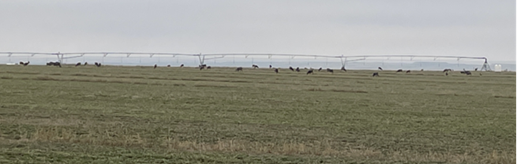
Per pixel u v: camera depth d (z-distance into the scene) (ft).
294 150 77.97
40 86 188.44
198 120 114.83
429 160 76.13
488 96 212.02
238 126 107.76
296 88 223.10
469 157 79.77
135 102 148.15
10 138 82.33
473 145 93.61
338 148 85.35
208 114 126.21
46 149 72.74
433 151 86.38
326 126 112.16
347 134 101.65
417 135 103.40
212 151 76.02
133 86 208.54
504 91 251.19
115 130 95.25
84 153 70.90
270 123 114.01
